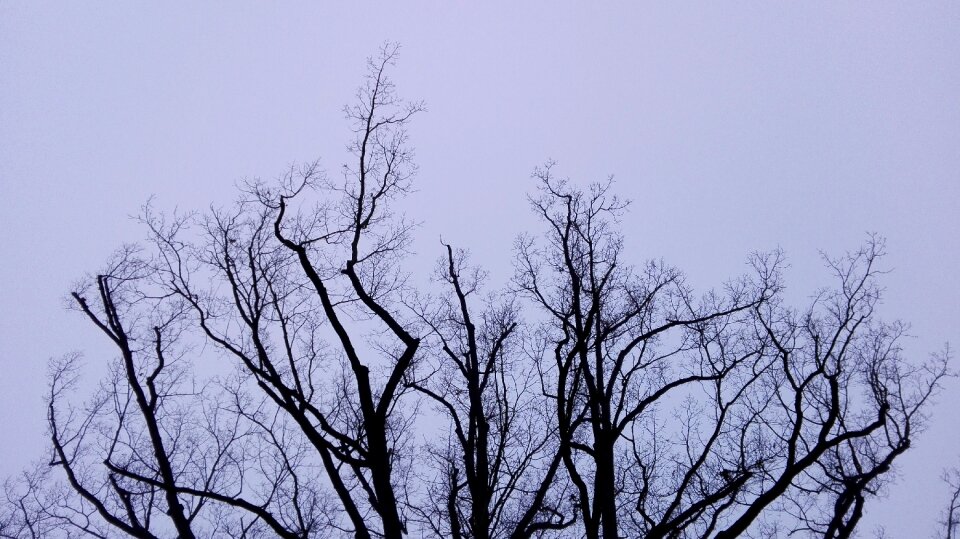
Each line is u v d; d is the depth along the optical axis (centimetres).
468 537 1421
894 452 1291
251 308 1376
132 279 1421
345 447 1237
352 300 1413
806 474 1414
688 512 1219
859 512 1241
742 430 1477
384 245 1452
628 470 1559
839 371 1355
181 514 1188
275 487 1434
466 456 1405
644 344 1641
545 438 1590
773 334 1514
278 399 1218
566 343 1508
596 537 1241
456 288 1664
